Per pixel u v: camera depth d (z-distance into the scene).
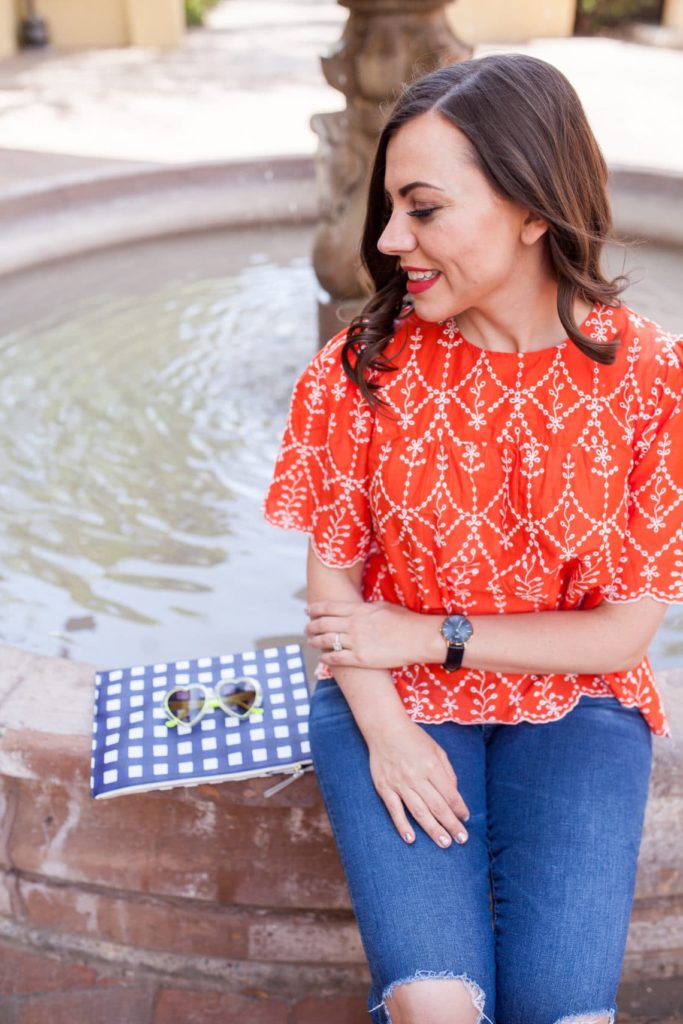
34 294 5.58
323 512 1.71
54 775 1.90
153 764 1.86
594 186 1.43
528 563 1.61
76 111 10.07
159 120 9.62
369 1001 1.52
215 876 2.02
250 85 11.45
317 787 1.85
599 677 1.71
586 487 1.54
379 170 1.50
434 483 1.57
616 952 1.46
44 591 2.95
